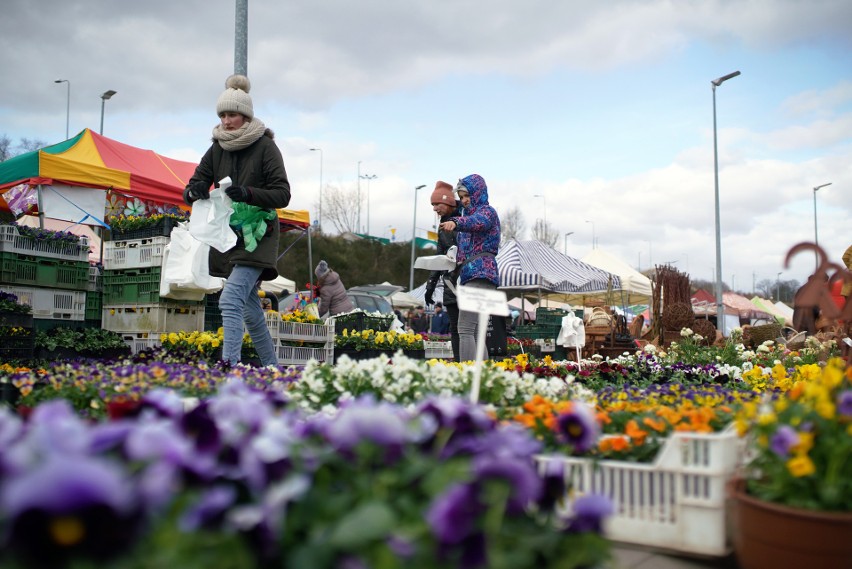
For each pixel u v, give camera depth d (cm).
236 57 1198
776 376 717
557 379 552
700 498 320
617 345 1694
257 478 195
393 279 6009
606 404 491
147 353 895
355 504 199
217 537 171
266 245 766
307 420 405
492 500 191
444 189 908
